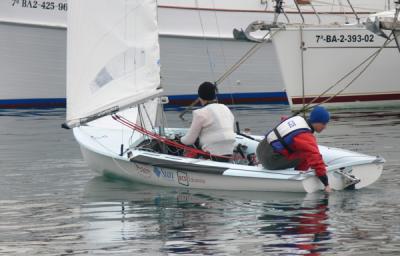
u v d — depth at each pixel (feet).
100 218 89.56
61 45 207.31
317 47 194.29
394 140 144.05
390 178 107.86
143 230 84.02
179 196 99.55
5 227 86.22
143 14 111.34
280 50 193.36
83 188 105.91
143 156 105.70
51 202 98.02
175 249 76.95
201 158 106.01
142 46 111.34
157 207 94.12
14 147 141.90
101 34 110.63
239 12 214.48
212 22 214.07
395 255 74.08
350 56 197.06
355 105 200.13
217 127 105.19
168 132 118.42
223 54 216.54
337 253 74.74
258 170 100.27
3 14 202.28
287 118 100.89
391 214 88.07
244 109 205.26
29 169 120.37
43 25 204.64
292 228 83.25
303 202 94.22
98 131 118.32
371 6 219.61
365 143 141.08
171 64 213.25
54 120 180.75
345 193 98.73
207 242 79.00
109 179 111.86
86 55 110.32
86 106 110.32
